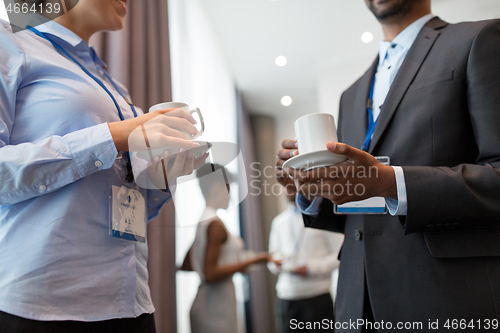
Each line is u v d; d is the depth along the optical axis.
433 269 0.71
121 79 1.54
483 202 0.66
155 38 1.91
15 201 0.62
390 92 0.86
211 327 1.78
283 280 2.47
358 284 0.81
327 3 2.44
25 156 0.60
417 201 0.67
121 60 1.56
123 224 0.70
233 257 1.88
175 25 2.31
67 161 0.62
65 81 0.72
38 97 0.69
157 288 1.60
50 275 0.60
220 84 3.12
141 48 1.75
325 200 0.96
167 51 1.99
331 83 3.37
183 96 2.27
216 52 2.96
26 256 0.60
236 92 3.83
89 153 0.63
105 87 0.82
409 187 0.67
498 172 0.67
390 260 0.76
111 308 0.65
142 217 0.77
